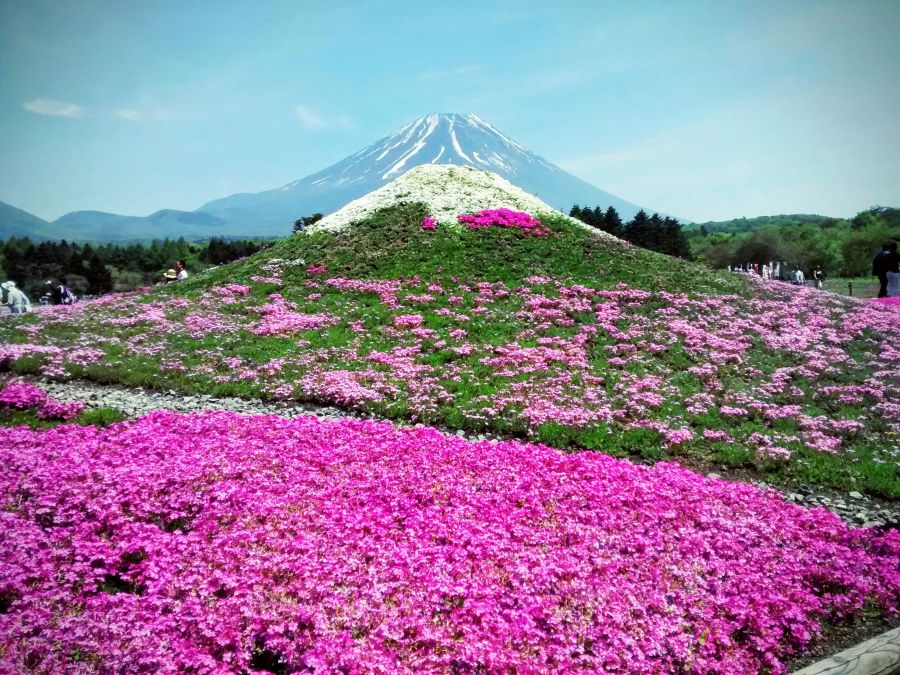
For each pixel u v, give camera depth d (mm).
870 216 122312
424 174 53031
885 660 7500
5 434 14055
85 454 12969
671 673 7750
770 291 33781
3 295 36312
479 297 31000
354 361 22641
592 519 11023
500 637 7887
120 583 9305
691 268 37719
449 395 18922
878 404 18844
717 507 11766
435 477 12562
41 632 7441
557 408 17984
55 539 9641
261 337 25625
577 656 7855
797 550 10531
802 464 14797
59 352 22094
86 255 136375
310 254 38812
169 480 11797
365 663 7223
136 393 19531
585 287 32000
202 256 154375
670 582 9312
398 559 9391
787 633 8750
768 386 20391
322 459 13242
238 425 15438
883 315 29031
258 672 7363
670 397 19516
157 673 7090
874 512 12688
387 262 36688
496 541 9992
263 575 8930
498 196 49312
